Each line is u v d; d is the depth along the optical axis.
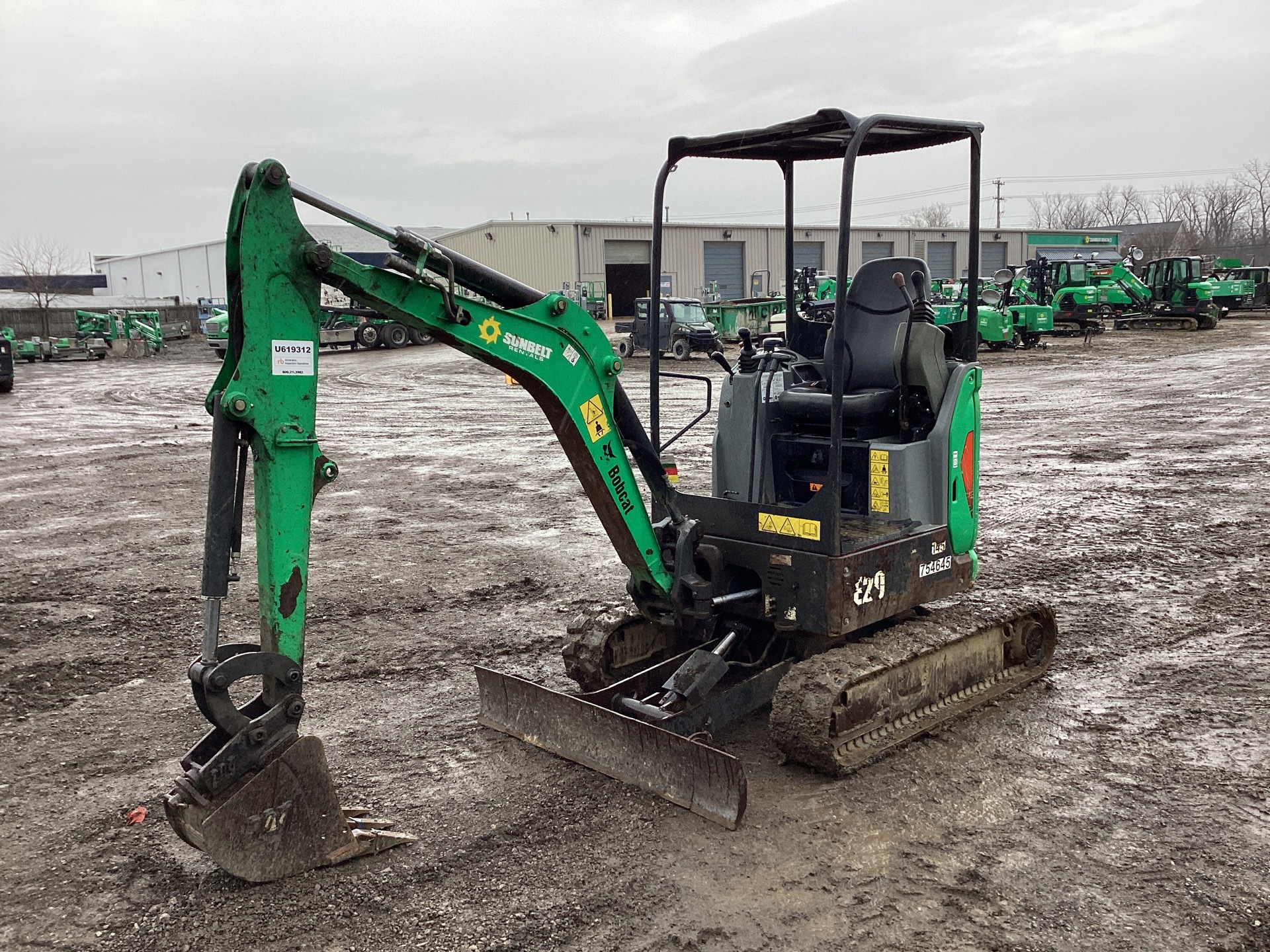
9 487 13.32
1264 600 7.54
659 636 5.94
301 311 3.84
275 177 3.71
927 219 109.81
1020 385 22.83
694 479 13.14
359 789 4.86
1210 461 13.12
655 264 5.48
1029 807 4.54
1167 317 36.97
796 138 5.18
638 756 4.75
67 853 4.34
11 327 49.81
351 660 6.73
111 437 18.11
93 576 8.85
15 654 6.85
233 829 3.89
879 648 5.03
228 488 3.79
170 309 60.19
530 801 4.69
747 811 4.55
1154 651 6.56
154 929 3.77
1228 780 4.77
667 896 3.90
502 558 9.34
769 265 57.81
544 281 54.97
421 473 14.06
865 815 4.49
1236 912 3.72
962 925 3.67
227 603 8.02
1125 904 3.78
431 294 4.15
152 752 5.37
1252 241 90.56
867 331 5.75
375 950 3.62
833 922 3.71
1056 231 67.50
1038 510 10.68
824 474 5.59
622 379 26.59
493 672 5.47
